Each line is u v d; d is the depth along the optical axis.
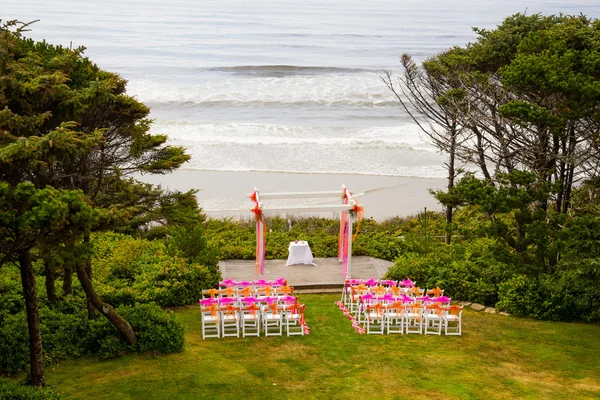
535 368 16.34
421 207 39.31
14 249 11.91
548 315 20.61
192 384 14.73
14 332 15.55
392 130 57.94
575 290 20.58
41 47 15.34
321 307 21.62
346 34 127.19
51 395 12.80
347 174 45.56
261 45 110.88
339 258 26.39
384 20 159.88
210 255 23.42
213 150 50.47
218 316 18.44
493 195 19.06
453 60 27.70
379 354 17.14
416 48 108.81
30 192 11.30
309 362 16.45
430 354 17.20
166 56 96.88
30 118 12.54
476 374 15.80
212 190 41.44
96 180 17.05
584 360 16.98
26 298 13.29
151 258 23.19
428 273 23.48
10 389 12.65
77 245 12.63
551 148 22.31
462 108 25.44
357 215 23.78
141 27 130.00
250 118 63.16
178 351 16.88
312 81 79.88
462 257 24.86
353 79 80.88
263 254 24.14
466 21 161.00
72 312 17.88
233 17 155.12
